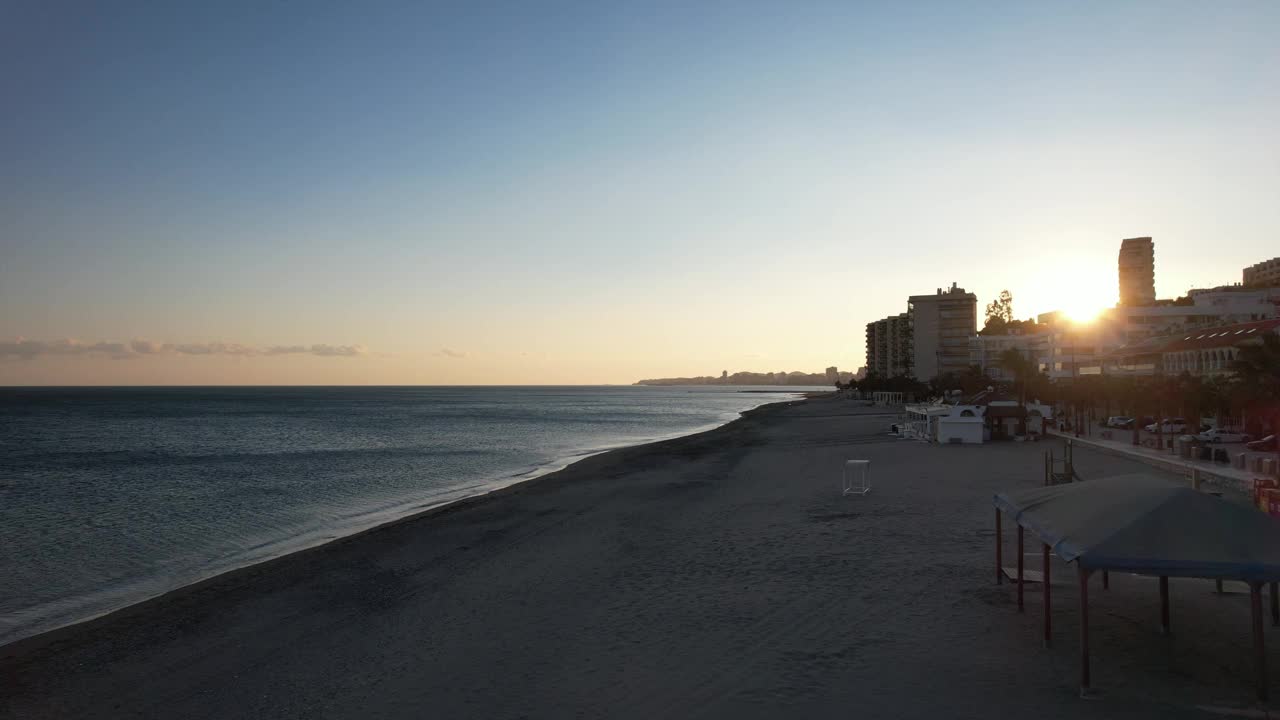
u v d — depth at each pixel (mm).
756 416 117312
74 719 10969
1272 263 139250
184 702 11344
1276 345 42156
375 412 146875
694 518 24250
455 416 131750
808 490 29406
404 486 40094
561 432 89250
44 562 22984
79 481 42969
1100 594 13633
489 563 19375
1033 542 18297
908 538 19219
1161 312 93125
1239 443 45875
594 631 13047
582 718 9539
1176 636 11430
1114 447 41844
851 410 122250
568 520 25516
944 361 148125
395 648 13031
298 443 71938
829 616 13023
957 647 11273
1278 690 9367
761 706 9555
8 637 15953
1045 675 10117
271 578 19281
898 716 9070
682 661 11312
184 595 17906
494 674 11336
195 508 33031
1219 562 8492
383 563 20328
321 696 11086
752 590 14961
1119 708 9031
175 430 91688
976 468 34531
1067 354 96250
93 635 15008
